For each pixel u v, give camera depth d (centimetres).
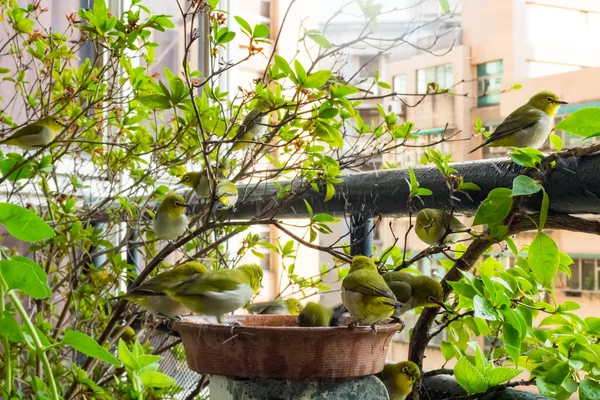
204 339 203
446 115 427
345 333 195
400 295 242
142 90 317
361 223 299
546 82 393
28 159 310
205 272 254
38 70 422
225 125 287
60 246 365
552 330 254
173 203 343
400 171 277
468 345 274
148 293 254
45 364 166
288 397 201
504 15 409
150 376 190
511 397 228
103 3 287
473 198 249
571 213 221
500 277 248
